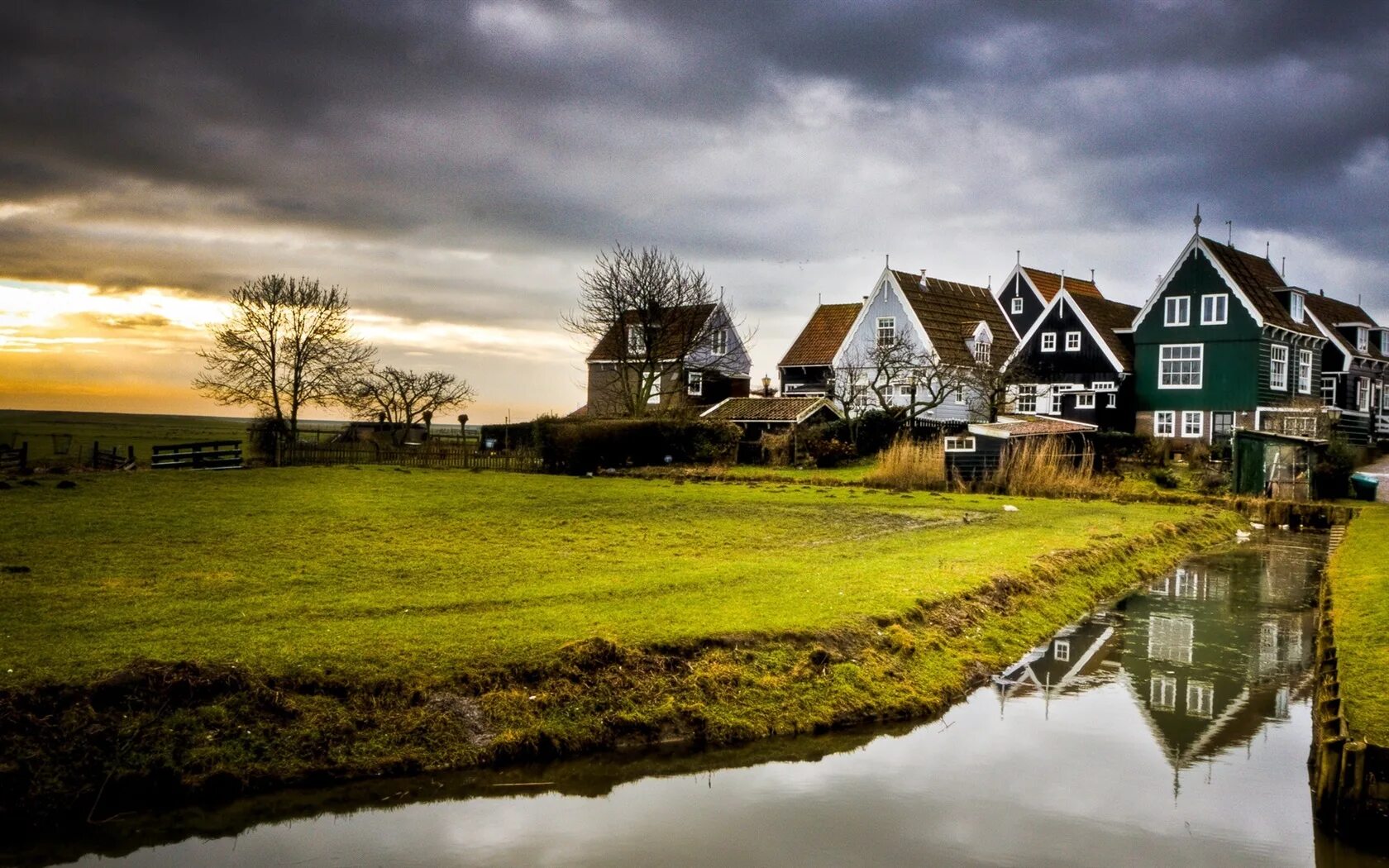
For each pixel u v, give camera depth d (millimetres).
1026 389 64312
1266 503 41625
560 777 12336
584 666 13711
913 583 19578
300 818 11125
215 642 13117
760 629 15461
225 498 29703
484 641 13969
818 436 53406
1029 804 12320
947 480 44469
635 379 70375
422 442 56031
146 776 11062
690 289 64875
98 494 29891
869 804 12180
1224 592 25781
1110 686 17125
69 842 10367
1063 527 30875
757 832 11352
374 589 16953
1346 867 10914
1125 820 11961
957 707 15664
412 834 10969
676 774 12758
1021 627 19625
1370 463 59344
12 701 11086
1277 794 12758
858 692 14930
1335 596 21672
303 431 60781
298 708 12125
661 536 25297
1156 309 60281
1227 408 57562
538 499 33000
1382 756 11047
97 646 12656
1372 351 71188
